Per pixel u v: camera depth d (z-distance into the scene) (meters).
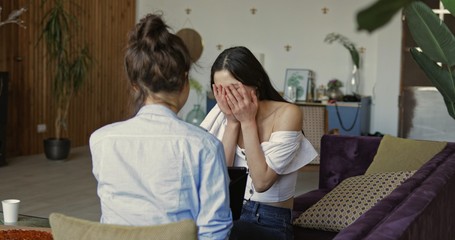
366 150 3.81
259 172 1.92
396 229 1.51
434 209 2.07
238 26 9.03
